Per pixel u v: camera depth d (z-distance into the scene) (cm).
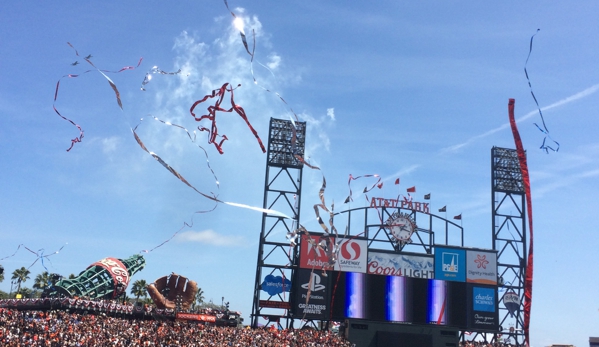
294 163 10531
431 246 10481
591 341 16738
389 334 9206
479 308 10150
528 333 3192
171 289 10206
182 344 8031
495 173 11644
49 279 11150
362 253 10069
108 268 11650
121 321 8894
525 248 11262
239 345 8469
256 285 9950
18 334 7262
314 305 9725
